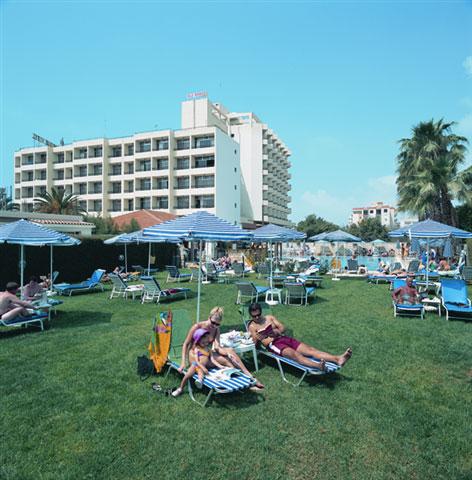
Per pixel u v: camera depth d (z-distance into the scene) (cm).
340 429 404
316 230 7644
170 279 1828
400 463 347
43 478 323
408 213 2472
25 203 5953
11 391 497
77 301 1227
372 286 1577
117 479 324
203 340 512
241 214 6606
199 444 374
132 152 5391
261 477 327
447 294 989
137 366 579
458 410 446
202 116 5775
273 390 504
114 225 3184
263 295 1327
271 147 7356
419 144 2488
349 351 537
